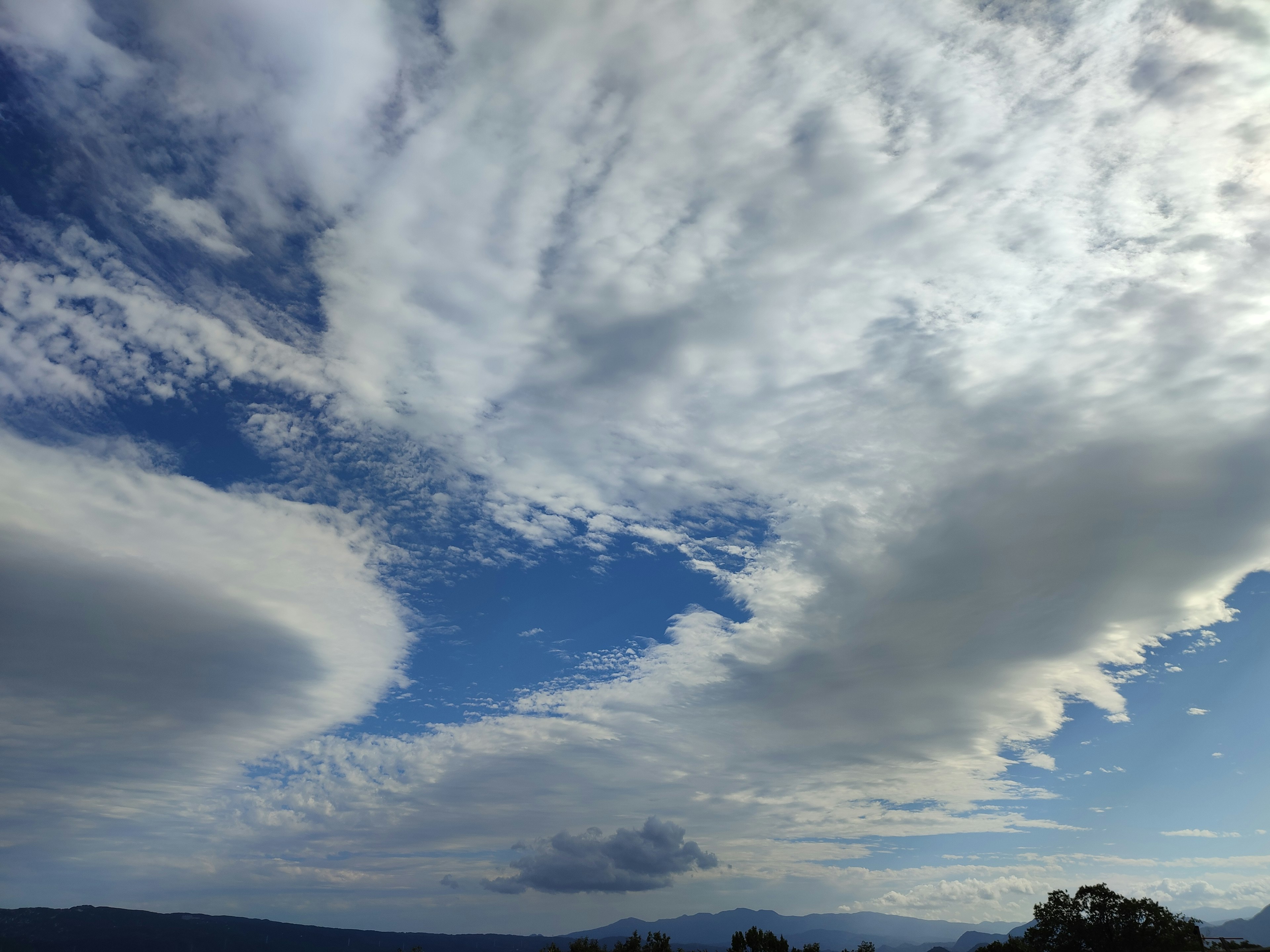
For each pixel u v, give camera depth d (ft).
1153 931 263.08
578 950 335.67
